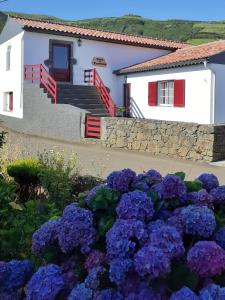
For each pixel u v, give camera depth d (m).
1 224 3.99
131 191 2.68
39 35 18.92
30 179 6.01
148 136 12.61
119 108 18.70
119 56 20.89
